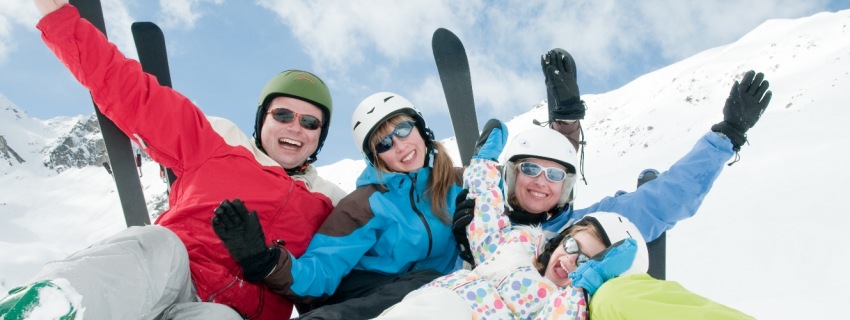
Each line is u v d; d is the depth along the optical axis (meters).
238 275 3.09
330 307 2.82
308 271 3.06
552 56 3.78
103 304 2.24
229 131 3.50
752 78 3.41
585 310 2.41
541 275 2.98
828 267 24.27
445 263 3.58
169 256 2.57
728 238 30.34
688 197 3.47
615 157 82.56
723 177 44.38
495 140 3.67
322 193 3.70
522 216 3.58
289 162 3.62
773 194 36.44
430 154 3.61
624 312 2.15
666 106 90.94
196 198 3.13
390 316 2.34
